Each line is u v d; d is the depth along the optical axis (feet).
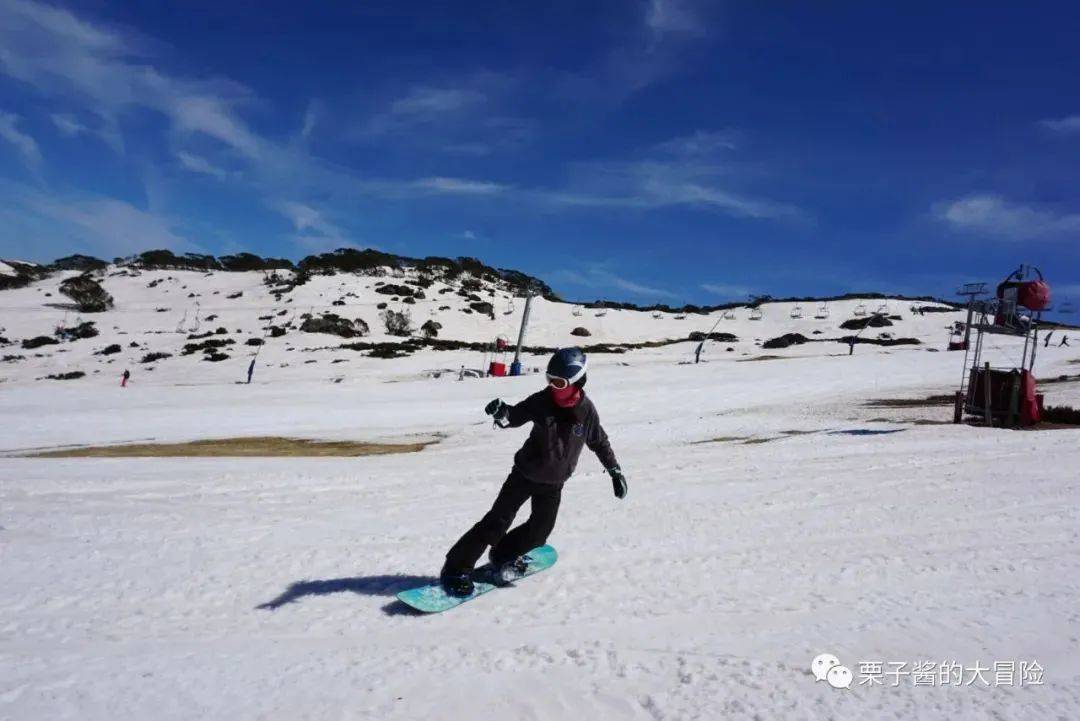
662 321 284.82
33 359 187.32
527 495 15.06
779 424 63.98
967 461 32.73
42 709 10.28
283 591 15.85
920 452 36.73
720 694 10.44
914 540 19.11
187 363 173.99
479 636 13.03
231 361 174.19
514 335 250.16
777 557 17.78
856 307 298.97
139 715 10.12
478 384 120.67
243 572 17.22
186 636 13.21
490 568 16.17
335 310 250.78
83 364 179.73
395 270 344.28
